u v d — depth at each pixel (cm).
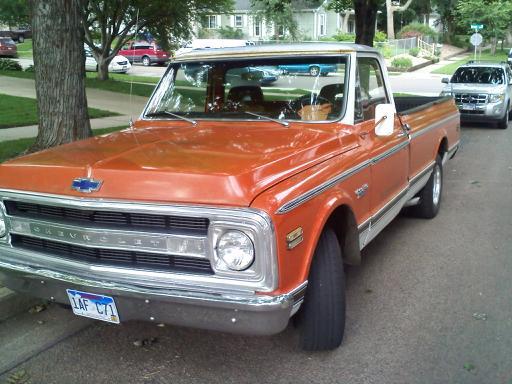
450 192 833
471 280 495
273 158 327
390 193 482
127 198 299
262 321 287
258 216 277
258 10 4622
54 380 346
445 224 668
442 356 365
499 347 376
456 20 5594
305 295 343
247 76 455
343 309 354
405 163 521
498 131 1523
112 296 310
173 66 488
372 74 472
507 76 1603
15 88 1909
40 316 434
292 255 297
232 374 349
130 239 301
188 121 451
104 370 356
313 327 351
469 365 354
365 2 1570
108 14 2228
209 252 289
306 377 343
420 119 586
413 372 347
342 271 352
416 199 623
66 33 736
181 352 376
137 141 384
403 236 624
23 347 387
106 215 307
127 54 3944
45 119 752
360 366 354
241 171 298
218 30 4616
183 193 290
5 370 357
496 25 5038
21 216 337
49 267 329
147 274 302
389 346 379
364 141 423
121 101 1722
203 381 342
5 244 350
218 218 282
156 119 469
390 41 4216
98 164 320
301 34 4672
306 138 384
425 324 411
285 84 442
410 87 2641
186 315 299
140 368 358
